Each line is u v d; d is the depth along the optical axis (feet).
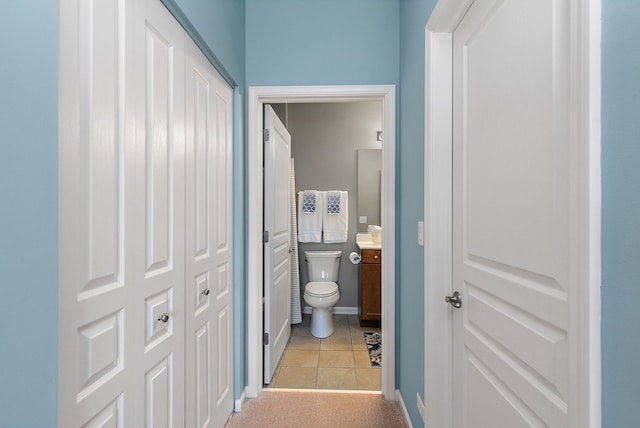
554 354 2.12
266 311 6.83
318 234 11.68
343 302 11.87
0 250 1.68
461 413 3.75
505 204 2.76
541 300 2.27
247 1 6.36
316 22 6.32
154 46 3.34
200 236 4.49
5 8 1.69
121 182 2.82
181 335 3.94
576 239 1.78
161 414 3.50
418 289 4.76
